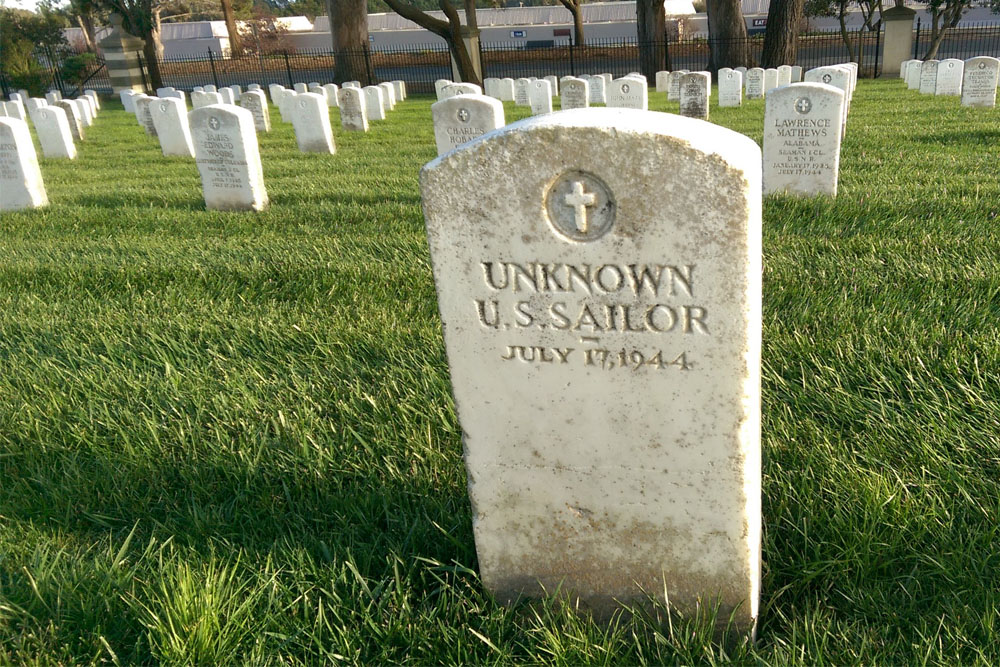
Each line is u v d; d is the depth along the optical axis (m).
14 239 3.07
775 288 1.98
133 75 13.15
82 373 1.74
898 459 1.28
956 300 1.80
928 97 7.04
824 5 11.75
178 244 2.81
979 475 1.22
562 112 0.90
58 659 1.02
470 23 11.20
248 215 3.26
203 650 0.99
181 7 21.83
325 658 1.01
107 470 1.38
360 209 3.18
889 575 1.06
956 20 11.22
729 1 10.71
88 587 1.09
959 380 1.46
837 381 1.51
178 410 1.58
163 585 1.04
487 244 0.91
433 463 1.34
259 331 1.93
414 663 1.00
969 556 1.04
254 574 1.10
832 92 2.83
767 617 1.05
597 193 0.86
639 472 0.97
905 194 2.82
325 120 5.23
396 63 17.12
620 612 1.05
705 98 6.31
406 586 1.10
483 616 1.05
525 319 0.94
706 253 0.85
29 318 2.11
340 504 1.26
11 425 1.54
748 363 0.88
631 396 0.93
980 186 2.88
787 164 3.00
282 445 1.42
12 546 1.21
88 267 2.53
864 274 2.02
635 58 15.67
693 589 1.01
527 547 1.06
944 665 0.91
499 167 0.88
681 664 0.96
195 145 3.38
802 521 1.14
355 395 1.59
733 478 0.94
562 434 0.98
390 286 2.20
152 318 2.07
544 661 0.98
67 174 4.95
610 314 0.90
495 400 0.99
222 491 1.33
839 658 0.95
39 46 18.73
